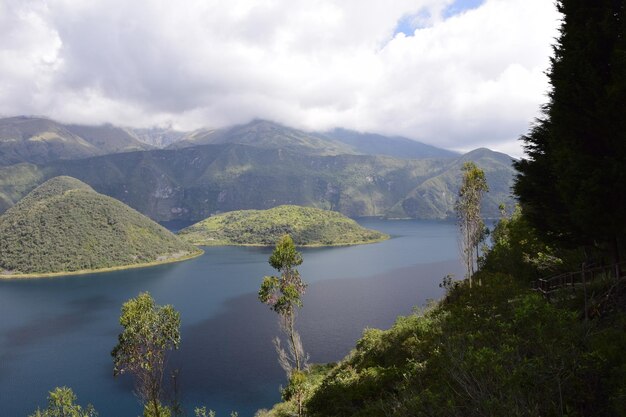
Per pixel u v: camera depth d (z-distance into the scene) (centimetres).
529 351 1201
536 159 2811
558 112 2406
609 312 1708
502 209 7219
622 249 2336
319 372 6222
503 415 963
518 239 4569
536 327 1193
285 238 5144
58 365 12300
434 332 2852
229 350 12794
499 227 6988
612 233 2175
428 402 1232
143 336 4341
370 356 4228
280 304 5091
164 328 4441
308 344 12650
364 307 16688
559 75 2448
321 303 17425
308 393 4538
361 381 3078
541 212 2844
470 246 6781
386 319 15000
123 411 9450
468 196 6788
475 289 3058
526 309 1266
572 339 1185
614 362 1112
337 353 11850
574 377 1078
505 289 2617
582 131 2320
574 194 2256
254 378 10738
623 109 2069
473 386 1105
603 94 2184
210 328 15100
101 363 12425
